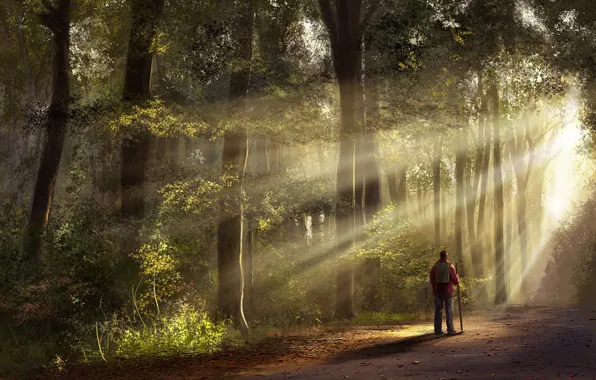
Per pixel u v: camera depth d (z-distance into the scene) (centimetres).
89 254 2030
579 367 1376
